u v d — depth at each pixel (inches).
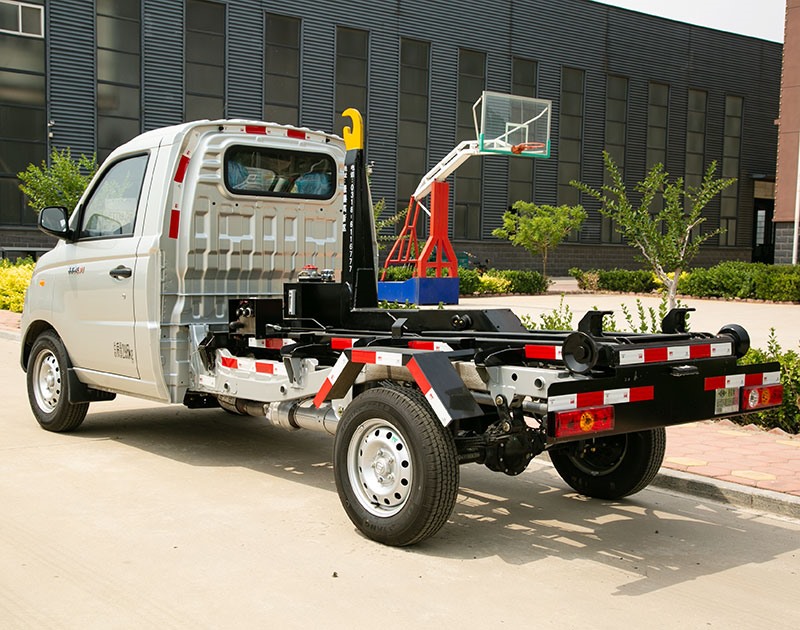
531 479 267.9
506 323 226.1
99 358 291.6
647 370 188.9
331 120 1331.2
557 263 1598.2
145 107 1167.6
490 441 198.7
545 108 964.0
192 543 197.3
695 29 1733.5
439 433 187.8
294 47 1293.1
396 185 1403.8
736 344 210.1
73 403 307.3
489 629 154.5
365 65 1359.5
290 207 295.7
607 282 1235.2
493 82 1493.6
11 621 154.9
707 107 1772.9
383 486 199.6
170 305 271.3
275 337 253.3
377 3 1360.7
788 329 689.6
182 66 1190.9
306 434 320.8
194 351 271.7
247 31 1242.6
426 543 201.8
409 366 192.4
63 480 250.1
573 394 176.1
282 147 290.2
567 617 161.0
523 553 196.7
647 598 171.8
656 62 1684.3
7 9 1067.9
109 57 1139.3
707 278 1078.4
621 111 1654.8
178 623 154.7
